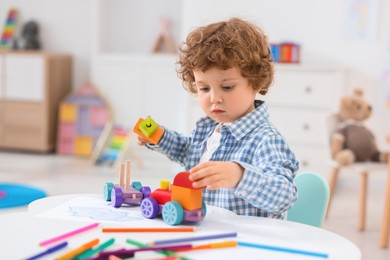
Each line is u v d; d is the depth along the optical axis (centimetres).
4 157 430
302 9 374
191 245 81
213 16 383
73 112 451
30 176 366
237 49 106
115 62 455
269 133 113
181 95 439
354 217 299
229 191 114
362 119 302
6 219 93
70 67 473
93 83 460
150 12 466
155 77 448
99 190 333
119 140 424
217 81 106
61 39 476
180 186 94
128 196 103
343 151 288
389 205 249
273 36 379
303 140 346
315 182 125
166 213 93
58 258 75
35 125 445
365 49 369
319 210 123
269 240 86
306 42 376
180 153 130
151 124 124
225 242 83
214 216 99
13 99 446
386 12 363
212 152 124
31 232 86
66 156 448
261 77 112
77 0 470
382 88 368
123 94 455
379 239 262
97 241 81
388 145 369
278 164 106
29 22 470
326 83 340
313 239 87
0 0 481
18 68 441
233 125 116
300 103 345
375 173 374
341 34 371
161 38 462
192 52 109
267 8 379
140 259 76
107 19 475
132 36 471
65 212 98
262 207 98
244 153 114
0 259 75
